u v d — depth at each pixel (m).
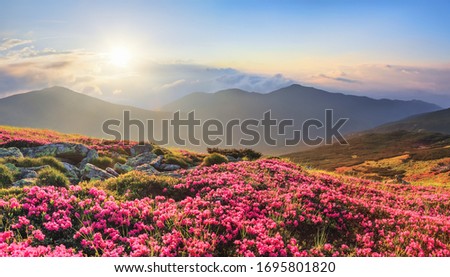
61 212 12.92
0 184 17.91
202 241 11.80
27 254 10.08
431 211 21.62
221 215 14.34
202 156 39.66
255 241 12.38
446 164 91.31
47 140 44.91
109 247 11.34
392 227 15.58
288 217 14.93
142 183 18.22
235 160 36.91
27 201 13.44
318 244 12.87
